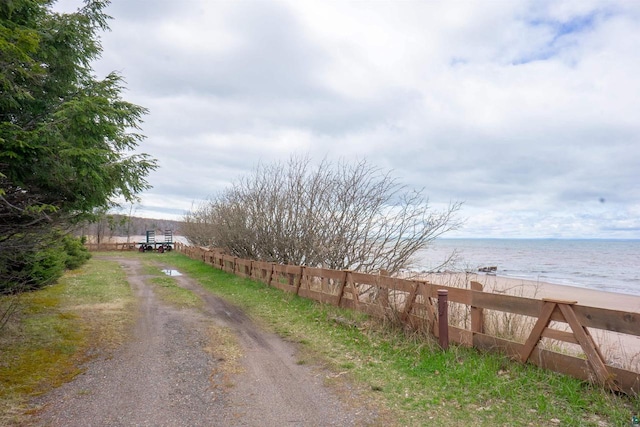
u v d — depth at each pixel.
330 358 5.98
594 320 4.26
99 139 5.95
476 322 5.75
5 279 8.34
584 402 4.00
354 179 12.55
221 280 15.88
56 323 7.90
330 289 10.35
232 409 4.26
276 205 16.00
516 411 4.00
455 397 4.41
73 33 6.13
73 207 6.34
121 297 11.62
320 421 3.96
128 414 4.14
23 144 4.81
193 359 6.01
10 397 4.48
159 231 51.69
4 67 4.96
